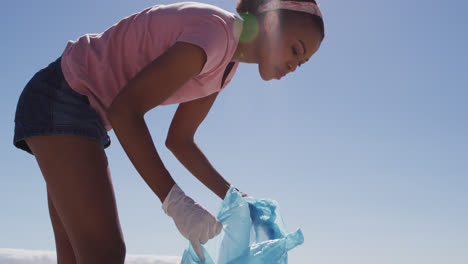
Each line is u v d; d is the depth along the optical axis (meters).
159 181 1.19
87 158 1.26
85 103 1.33
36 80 1.35
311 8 1.40
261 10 1.41
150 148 1.17
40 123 1.27
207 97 1.71
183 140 1.76
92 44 1.41
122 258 1.25
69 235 1.26
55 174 1.25
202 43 1.20
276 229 1.44
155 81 1.17
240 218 1.30
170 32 1.30
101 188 1.25
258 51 1.44
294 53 1.44
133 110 1.16
